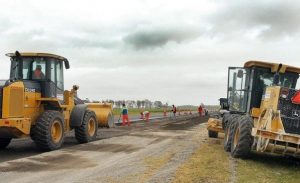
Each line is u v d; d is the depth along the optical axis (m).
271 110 11.23
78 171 10.02
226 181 8.94
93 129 17.06
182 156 12.37
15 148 14.88
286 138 10.59
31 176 9.43
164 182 8.73
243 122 12.07
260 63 13.50
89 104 19.81
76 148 14.42
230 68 15.87
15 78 14.12
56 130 14.41
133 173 9.70
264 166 11.11
